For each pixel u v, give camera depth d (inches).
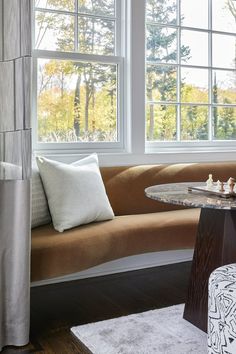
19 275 76.5
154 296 102.6
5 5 76.3
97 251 89.7
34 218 95.5
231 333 56.8
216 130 147.9
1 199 75.6
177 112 139.8
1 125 77.7
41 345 78.3
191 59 141.6
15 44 75.3
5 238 76.1
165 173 124.7
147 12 132.3
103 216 103.0
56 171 99.3
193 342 77.9
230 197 76.2
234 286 59.4
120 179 118.3
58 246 84.0
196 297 84.8
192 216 109.2
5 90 77.1
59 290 107.6
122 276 118.3
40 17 116.0
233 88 150.6
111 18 126.2
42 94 116.6
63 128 120.2
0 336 76.0
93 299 101.1
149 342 78.0
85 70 122.6
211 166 133.1
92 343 77.9
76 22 121.0
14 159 76.1
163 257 128.5
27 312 78.0
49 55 116.8
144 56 127.8
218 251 80.4
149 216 110.4
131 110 126.7
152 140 135.7
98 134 125.6
